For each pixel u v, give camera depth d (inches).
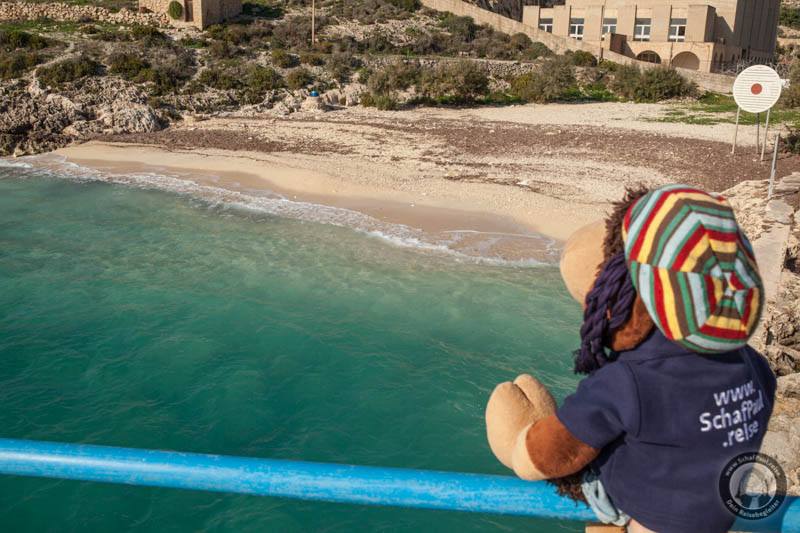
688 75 2092.8
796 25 4857.3
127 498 291.9
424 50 2330.2
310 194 920.3
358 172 1037.8
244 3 2554.1
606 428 64.7
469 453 332.5
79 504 287.6
